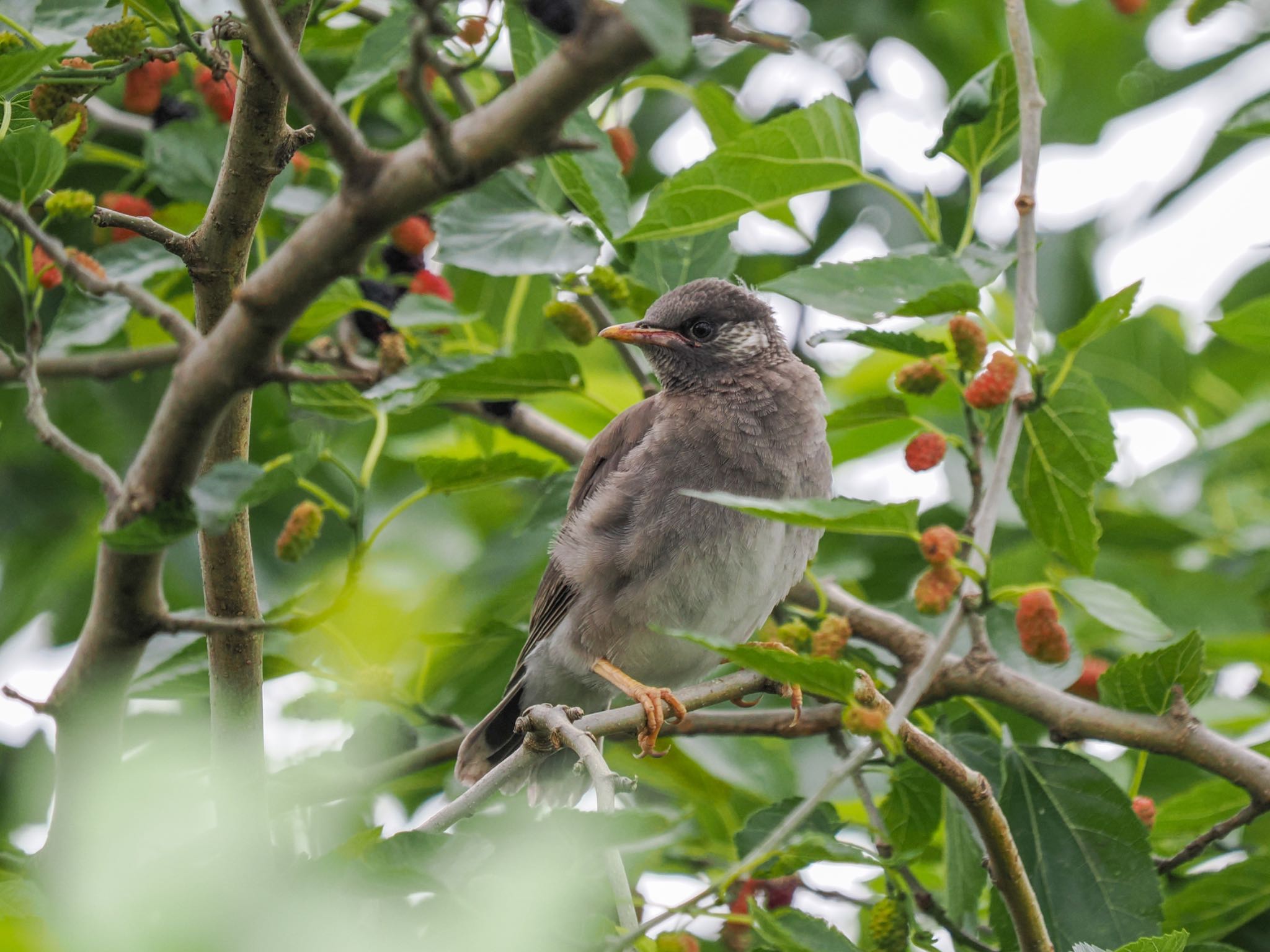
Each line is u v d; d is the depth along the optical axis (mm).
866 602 10578
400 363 9227
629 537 9664
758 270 13227
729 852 9734
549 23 4477
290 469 6262
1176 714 8406
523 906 4695
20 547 11945
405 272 10320
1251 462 12531
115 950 3734
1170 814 9094
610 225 9336
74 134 7711
